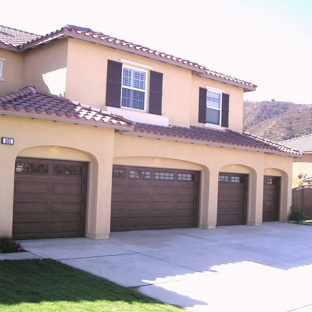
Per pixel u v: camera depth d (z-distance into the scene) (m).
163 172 16.52
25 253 10.36
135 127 14.59
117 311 6.62
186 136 15.89
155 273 9.55
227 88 20.88
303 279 10.06
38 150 12.34
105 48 15.16
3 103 11.30
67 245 11.87
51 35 14.26
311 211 24.81
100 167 13.15
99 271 9.24
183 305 7.50
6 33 18.42
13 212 12.05
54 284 7.79
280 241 15.49
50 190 12.73
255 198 20.00
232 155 18.72
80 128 12.64
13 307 6.31
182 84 17.89
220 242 14.37
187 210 17.39
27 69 15.71
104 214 13.30
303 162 41.28
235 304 7.79
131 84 16.11
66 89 14.06
